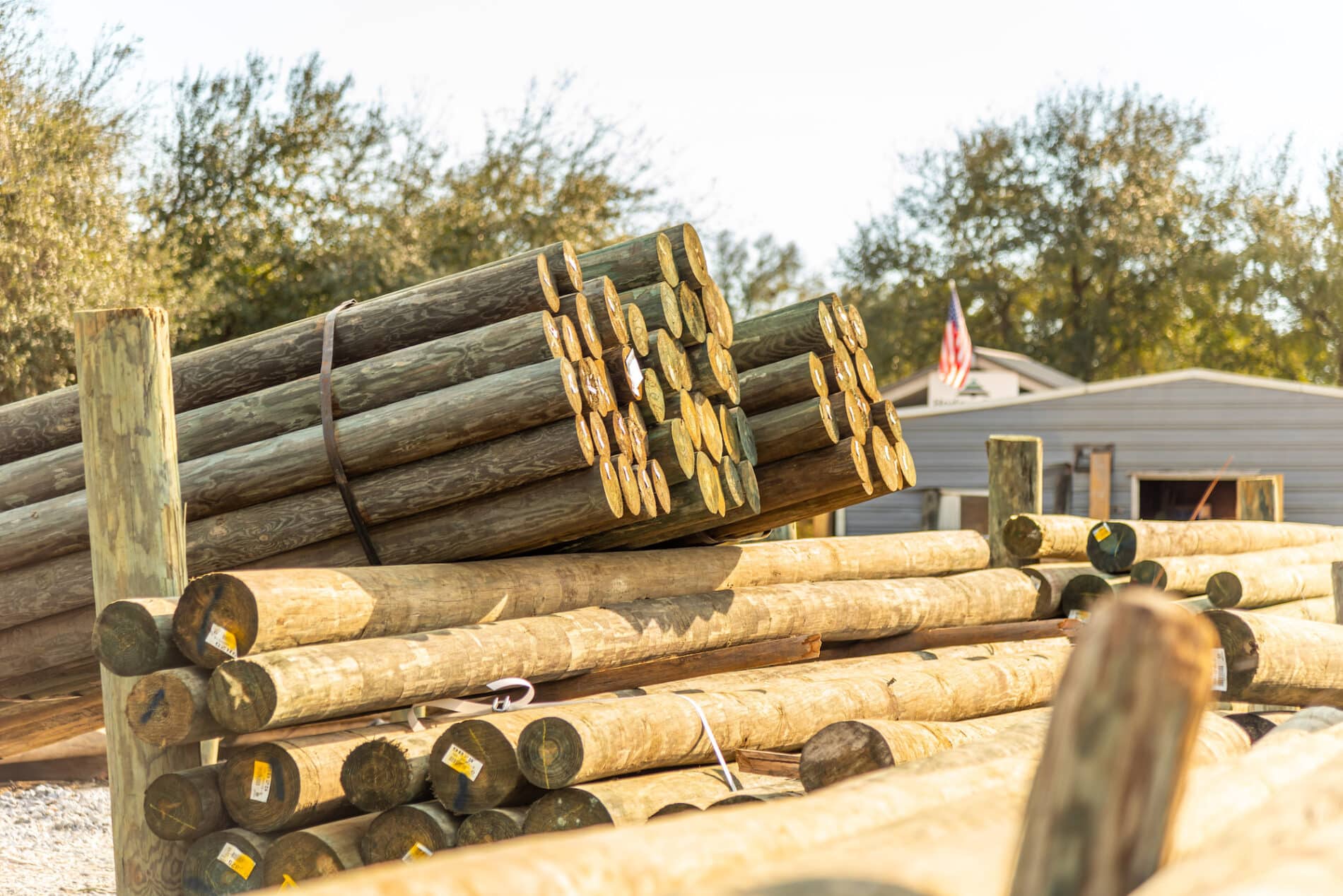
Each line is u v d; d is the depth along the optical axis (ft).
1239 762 9.43
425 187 99.66
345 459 18.17
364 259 93.15
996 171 138.72
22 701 21.88
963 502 60.13
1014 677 22.38
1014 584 28.71
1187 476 56.49
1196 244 136.15
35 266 67.82
